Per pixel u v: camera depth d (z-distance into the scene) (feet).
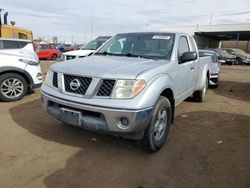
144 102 10.55
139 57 14.43
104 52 16.20
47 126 15.33
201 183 10.17
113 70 11.15
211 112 20.15
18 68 20.77
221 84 36.94
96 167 11.02
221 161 12.00
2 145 12.69
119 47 16.17
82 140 13.57
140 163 11.50
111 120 10.53
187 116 18.76
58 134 14.21
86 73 11.10
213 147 13.48
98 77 10.81
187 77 16.38
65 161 11.39
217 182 10.28
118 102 10.42
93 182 9.93
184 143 13.84
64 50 107.96
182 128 16.14
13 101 20.89
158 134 12.36
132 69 11.38
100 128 10.84
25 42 24.80
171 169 11.11
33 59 22.02
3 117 16.79
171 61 13.89
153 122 11.41
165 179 10.34
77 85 11.18
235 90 31.83
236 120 18.31
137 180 10.19
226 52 82.94
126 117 10.39
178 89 14.74
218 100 24.94
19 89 21.33
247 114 20.12
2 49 22.56
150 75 11.30
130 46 15.81
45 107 12.67
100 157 11.88
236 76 48.65
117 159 11.77
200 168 11.29
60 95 11.60
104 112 10.53
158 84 11.46
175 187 9.84
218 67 32.14
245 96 27.86
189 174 10.77
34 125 15.44
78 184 9.77
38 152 12.12
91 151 12.43
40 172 10.46
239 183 10.25
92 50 33.53
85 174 10.45
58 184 9.71
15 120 16.25
